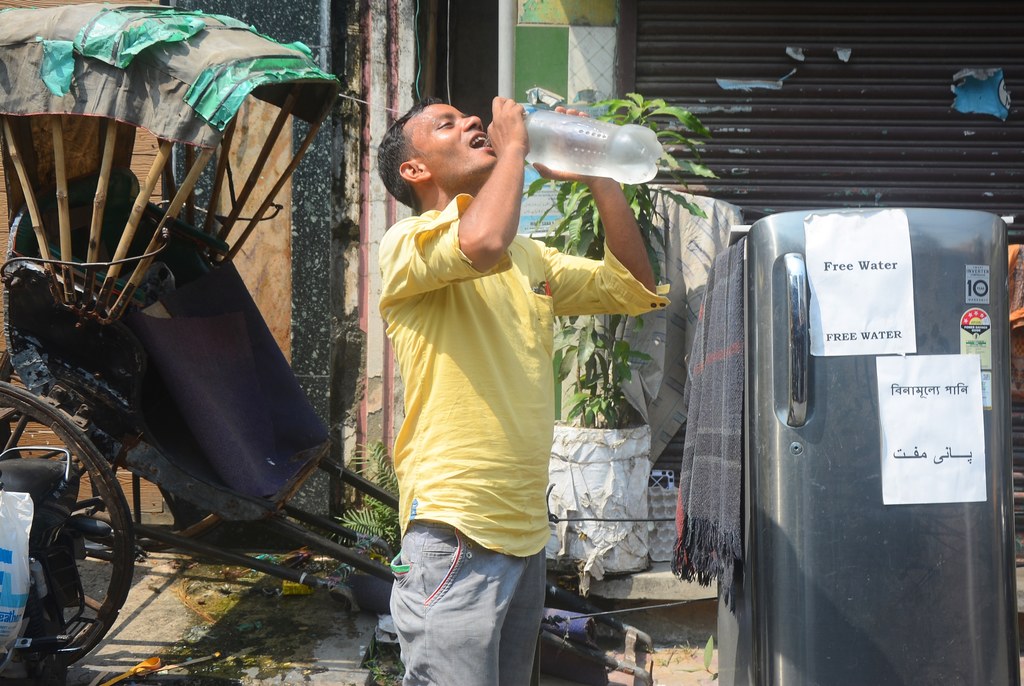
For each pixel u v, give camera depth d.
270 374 3.81
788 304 2.57
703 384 3.07
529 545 2.01
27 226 3.46
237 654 3.56
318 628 3.81
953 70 4.32
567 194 3.89
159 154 3.02
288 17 4.59
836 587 2.57
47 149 3.54
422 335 1.99
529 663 2.14
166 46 2.96
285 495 3.47
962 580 2.57
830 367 2.58
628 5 4.34
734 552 2.73
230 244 4.70
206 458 3.53
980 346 2.59
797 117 4.38
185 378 3.38
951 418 2.58
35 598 3.01
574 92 4.41
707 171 3.96
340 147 4.68
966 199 4.37
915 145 4.38
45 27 2.99
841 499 2.58
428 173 2.09
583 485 3.85
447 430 1.96
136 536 3.65
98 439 3.38
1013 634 2.63
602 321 4.00
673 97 4.41
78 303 3.25
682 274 4.26
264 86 3.68
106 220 3.83
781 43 4.36
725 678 3.10
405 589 2.00
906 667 2.56
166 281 3.85
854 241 2.58
